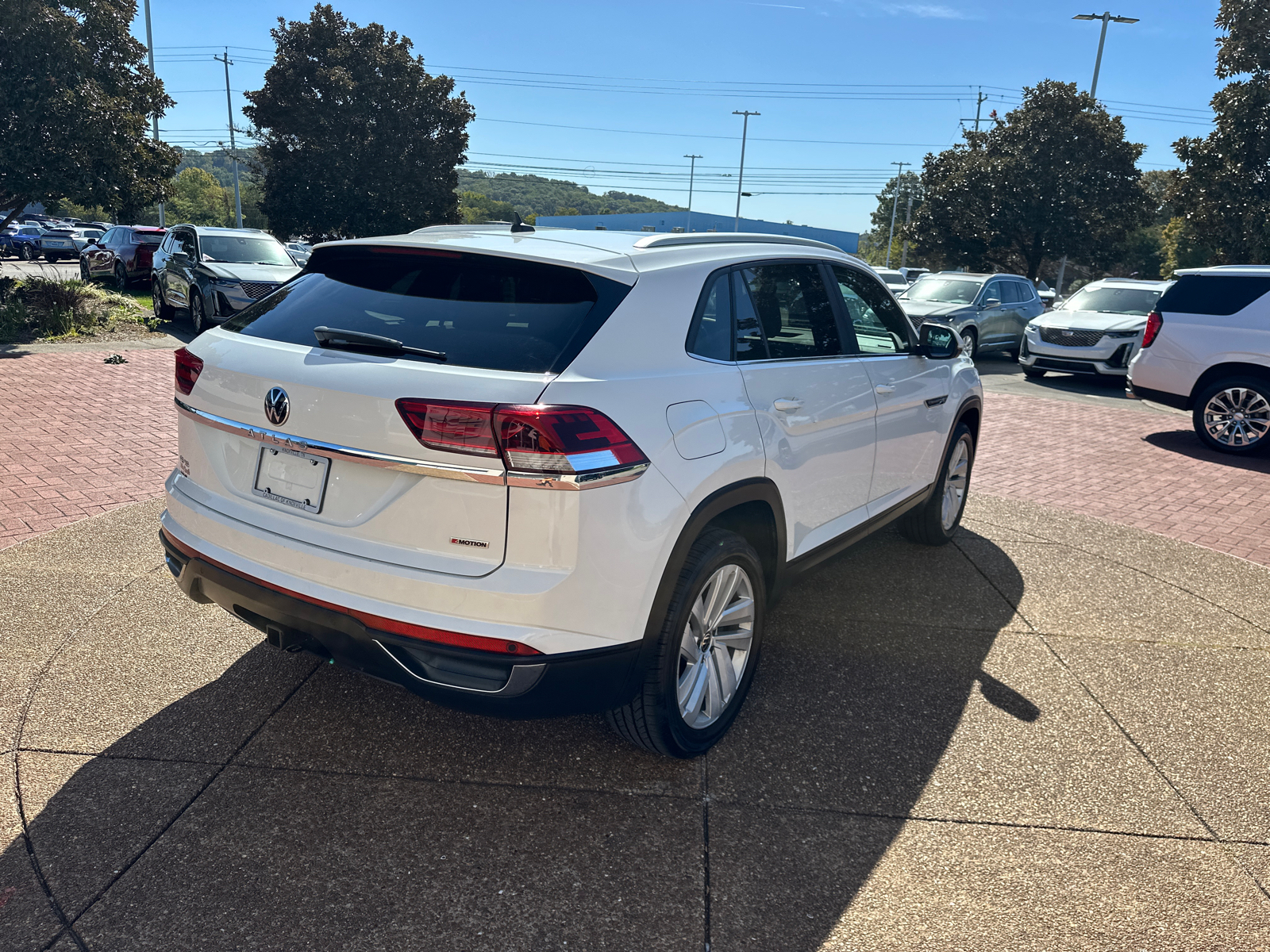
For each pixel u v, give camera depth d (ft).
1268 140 62.49
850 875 8.30
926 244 105.91
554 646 7.98
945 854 8.63
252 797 9.04
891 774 9.96
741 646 10.58
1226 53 64.23
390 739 10.20
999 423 34.09
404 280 9.38
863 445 12.81
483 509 7.80
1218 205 65.67
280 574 8.80
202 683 11.25
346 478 8.41
